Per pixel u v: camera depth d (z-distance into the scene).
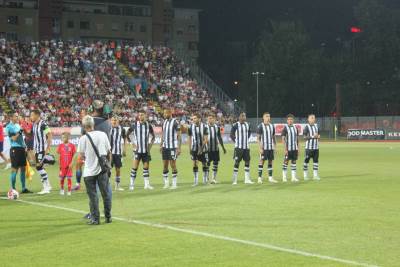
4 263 8.84
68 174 17.84
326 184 20.50
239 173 25.95
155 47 77.62
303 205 14.88
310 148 22.34
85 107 59.00
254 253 9.36
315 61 95.31
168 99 68.00
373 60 94.88
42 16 82.69
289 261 8.83
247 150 20.94
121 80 66.75
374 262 8.74
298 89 95.31
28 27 88.25
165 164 19.64
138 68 71.69
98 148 12.04
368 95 94.75
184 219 12.70
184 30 107.88
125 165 31.52
